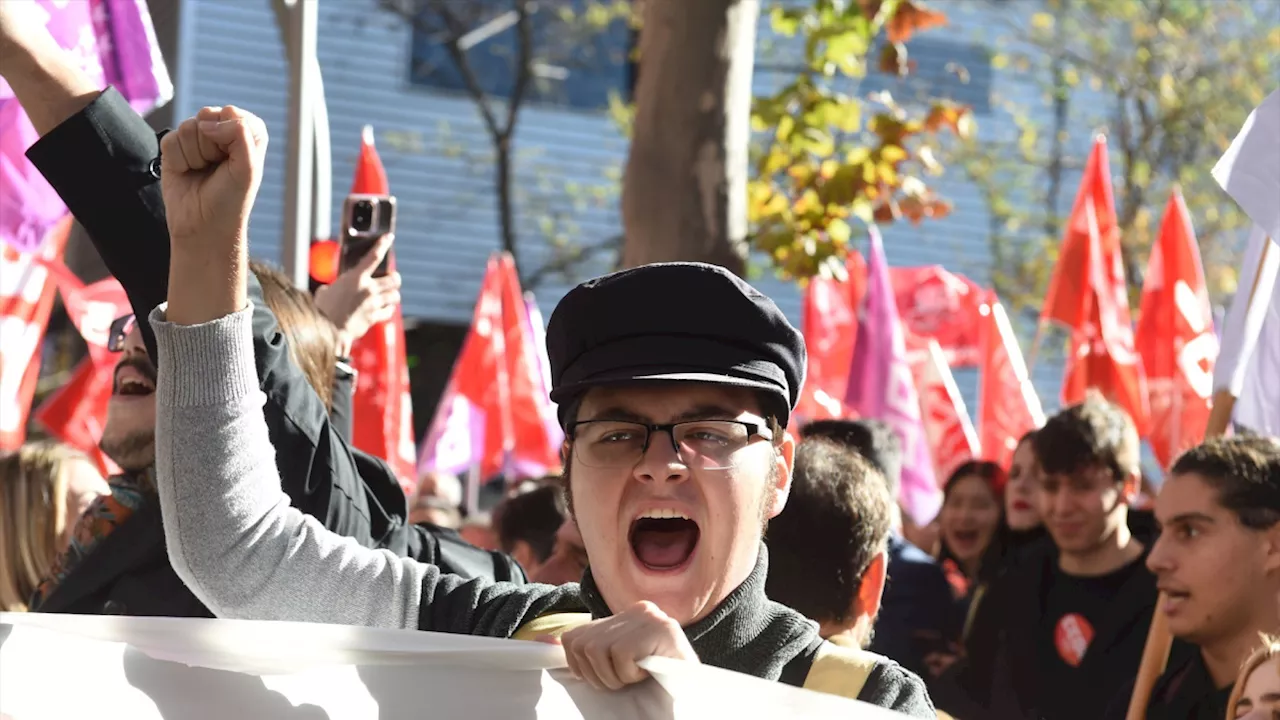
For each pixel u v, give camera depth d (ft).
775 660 6.56
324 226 18.12
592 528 6.59
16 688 6.22
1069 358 24.68
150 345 7.29
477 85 57.11
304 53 17.69
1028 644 15.12
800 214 24.06
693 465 6.41
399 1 60.75
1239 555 10.62
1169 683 11.35
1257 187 9.86
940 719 7.40
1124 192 58.13
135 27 11.17
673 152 17.99
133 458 10.08
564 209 63.00
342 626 6.33
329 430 8.45
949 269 64.75
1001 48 64.90
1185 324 23.73
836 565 9.41
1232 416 11.55
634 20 33.55
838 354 29.01
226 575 6.85
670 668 5.85
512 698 6.26
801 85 24.43
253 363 6.82
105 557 9.66
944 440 27.45
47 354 54.08
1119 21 61.26
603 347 6.56
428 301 61.31
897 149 24.23
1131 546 15.14
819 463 9.66
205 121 6.44
